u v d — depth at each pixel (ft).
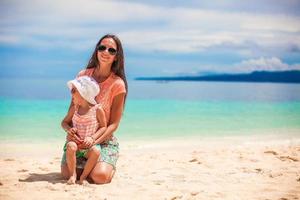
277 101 43.04
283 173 11.10
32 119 25.14
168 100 44.55
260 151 14.78
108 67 10.47
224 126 22.89
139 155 14.20
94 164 9.82
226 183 10.04
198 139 18.54
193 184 9.95
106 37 10.48
